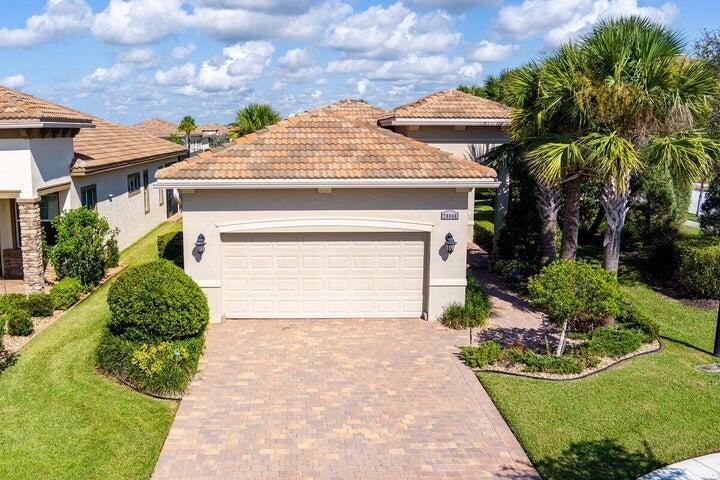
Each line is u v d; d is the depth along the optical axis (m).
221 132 91.81
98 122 32.72
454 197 16.94
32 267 18.94
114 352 13.35
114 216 26.27
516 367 13.97
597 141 14.92
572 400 12.35
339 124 19.00
